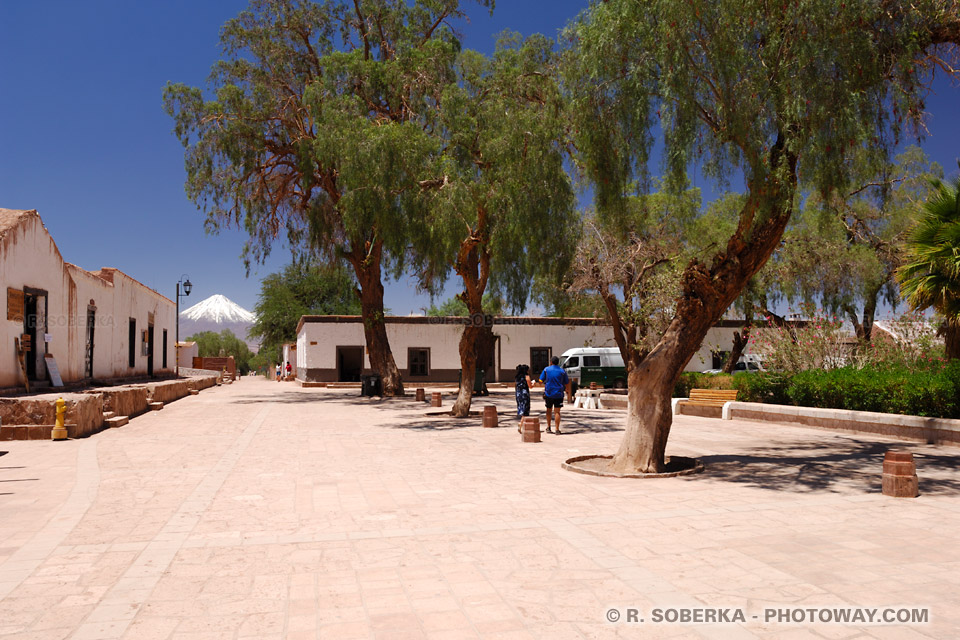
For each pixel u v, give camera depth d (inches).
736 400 692.1
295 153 995.3
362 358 1402.6
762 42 339.0
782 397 642.8
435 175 677.3
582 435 533.6
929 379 486.9
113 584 179.9
